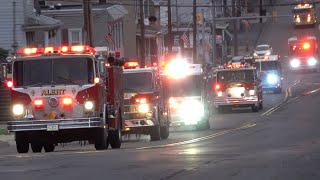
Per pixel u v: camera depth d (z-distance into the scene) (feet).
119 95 217.36
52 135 189.16
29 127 186.29
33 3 427.74
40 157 166.71
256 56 521.24
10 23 410.31
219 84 386.93
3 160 160.86
